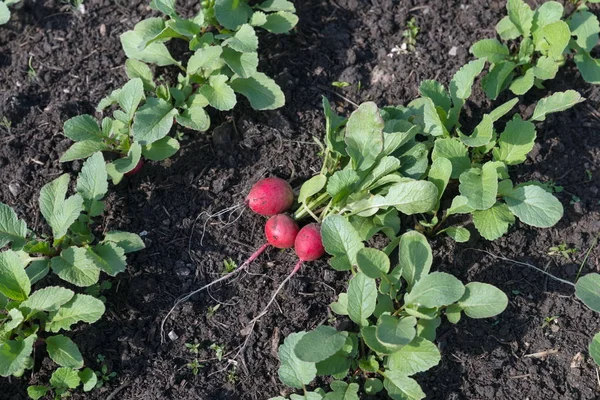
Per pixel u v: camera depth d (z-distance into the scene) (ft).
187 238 2.72
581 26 2.92
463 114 2.88
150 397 2.53
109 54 2.99
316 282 2.65
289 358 2.43
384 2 3.05
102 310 2.49
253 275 2.67
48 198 2.61
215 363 2.57
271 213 2.67
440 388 2.53
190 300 2.64
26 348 2.43
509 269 2.66
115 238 2.61
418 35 3.00
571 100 2.70
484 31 2.99
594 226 2.71
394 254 2.69
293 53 2.98
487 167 2.60
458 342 2.58
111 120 2.74
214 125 2.88
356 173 2.57
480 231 2.59
